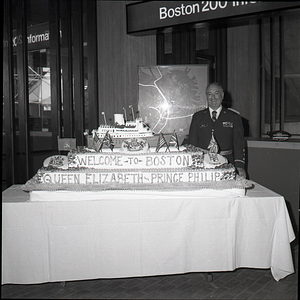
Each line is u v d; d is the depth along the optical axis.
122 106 5.65
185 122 5.08
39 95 6.07
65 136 5.28
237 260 2.71
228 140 3.60
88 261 2.62
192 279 2.94
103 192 2.64
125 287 2.80
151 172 2.74
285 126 7.05
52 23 4.88
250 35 7.07
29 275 2.60
